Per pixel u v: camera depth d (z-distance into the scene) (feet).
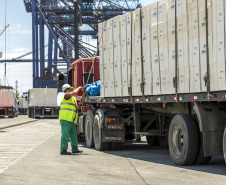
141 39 32.01
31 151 37.63
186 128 26.99
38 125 96.63
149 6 30.81
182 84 26.27
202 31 24.39
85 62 50.42
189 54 25.61
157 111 35.01
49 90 153.79
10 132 68.64
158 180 21.88
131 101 33.96
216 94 23.12
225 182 21.18
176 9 27.14
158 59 29.30
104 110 39.73
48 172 24.85
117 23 36.29
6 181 21.59
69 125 35.70
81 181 21.63
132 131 40.09
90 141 42.75
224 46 22.39
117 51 36.29
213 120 25.25
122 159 31.99
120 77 35.73
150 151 39.04
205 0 24.13
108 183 21.01
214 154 25.17
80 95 49.88
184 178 22.50
